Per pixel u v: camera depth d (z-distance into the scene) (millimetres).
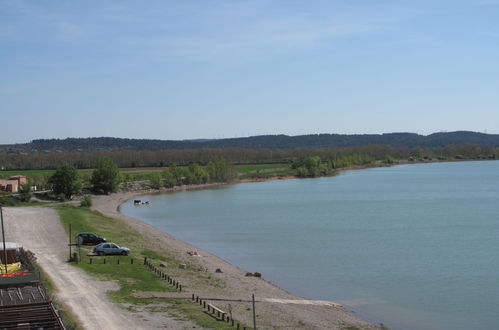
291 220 111875
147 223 111562
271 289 56281
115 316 40000
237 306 46469
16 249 58469
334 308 50062
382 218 113250
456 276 62688
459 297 54406
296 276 63188
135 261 61156
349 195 166125
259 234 94438
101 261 59500
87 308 41719
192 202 155625
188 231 99750
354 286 58625
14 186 149125
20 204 128375
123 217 118250
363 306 51312
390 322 46469
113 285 49281
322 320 44969
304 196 165625
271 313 45375
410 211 124875
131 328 37500
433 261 70688
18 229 80250
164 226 107062
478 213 119750
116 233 84625
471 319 47750
